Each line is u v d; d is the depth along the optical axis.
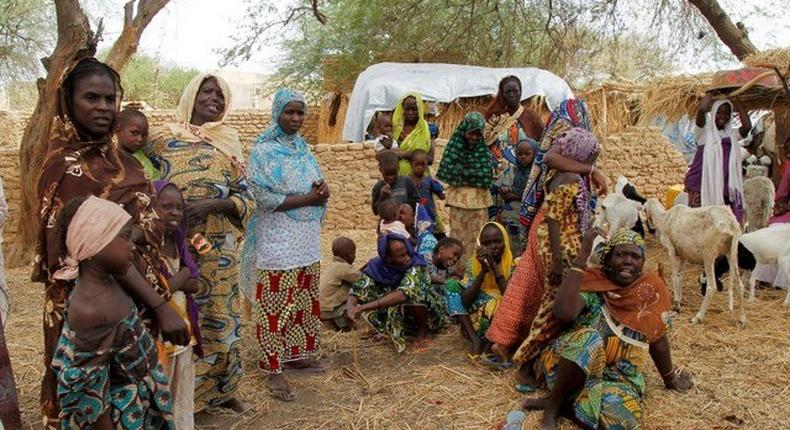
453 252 5.63
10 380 3.70
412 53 18.20
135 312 2.88
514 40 17.62
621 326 4.01
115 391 2.82
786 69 6.29
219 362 4.12
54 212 2.90
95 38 3.13
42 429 4.06
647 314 4.01
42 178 2.95
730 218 5.45
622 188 9.27
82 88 2.93
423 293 5.39
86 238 2.66
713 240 5.45
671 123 8.53
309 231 4.58
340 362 5.12
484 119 6.52
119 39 9.31
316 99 23.62
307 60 22.80
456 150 6.44
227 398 4.25
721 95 6.95
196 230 3.95
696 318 5.60
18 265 8.96
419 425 4.06
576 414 3.85
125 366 2.81
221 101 4.19
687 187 7.25
